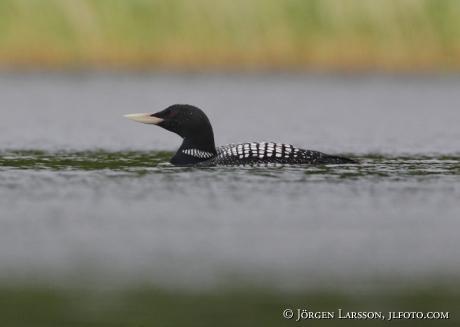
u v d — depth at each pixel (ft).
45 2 129.39
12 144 72.79
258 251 36.47
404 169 57.21
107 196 47.55
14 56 129.39
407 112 104.58
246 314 29.55
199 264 34.81
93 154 66.33
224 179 52.54
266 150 58.08
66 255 35.86
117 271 33.78
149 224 41.06
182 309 29.94
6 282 32.42
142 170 56.59
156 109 106.63
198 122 58.49
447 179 53.21
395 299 31.12
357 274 33.65
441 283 32.81
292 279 33.14
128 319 28.94
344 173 55.01
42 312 29.48
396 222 41.93
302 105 112.57
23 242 37.83
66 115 100.17
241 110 106.63
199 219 42.16
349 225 41.16
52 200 46.50
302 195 47.85
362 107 110.32
